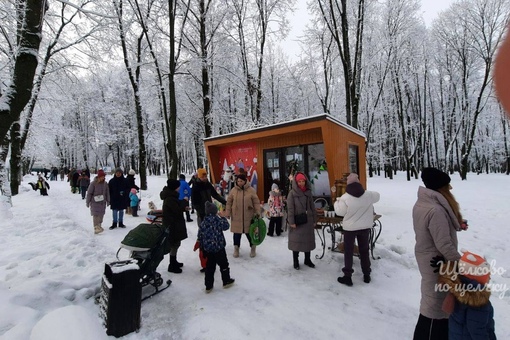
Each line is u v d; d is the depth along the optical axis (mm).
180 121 20266
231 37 16391
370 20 17734
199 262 5391
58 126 19188
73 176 18016
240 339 3057
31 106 14039
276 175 9328
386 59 19500
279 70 23891
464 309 2256
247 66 17375
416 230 2693
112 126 32656
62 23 12414
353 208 4223
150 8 14375
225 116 17891
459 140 30812
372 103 23703
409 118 26766
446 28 23797
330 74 21500
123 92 26344
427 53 24172
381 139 27328
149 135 27641
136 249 3893
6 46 10977
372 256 5258
